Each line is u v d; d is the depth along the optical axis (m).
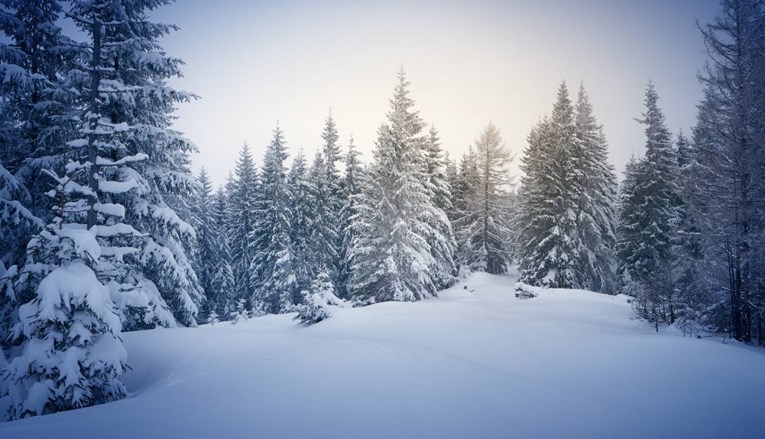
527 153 36.12
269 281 33.81
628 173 31.00
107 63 13.59
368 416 4.96
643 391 6.86
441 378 6.84
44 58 13.07
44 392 6.65
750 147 13.83
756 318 13.28
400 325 13.88
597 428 5.06
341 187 38.19
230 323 23.36
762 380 7.46
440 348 10.31
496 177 38.19
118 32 13.68
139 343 11.20
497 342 10.98
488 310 18.48
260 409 5.17
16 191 11.34
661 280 15.50
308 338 11.48
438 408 5.36
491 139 38.31
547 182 30.36
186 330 12.53
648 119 29.02
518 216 35.56
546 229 30.09
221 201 48.22
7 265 11.82
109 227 10.25
